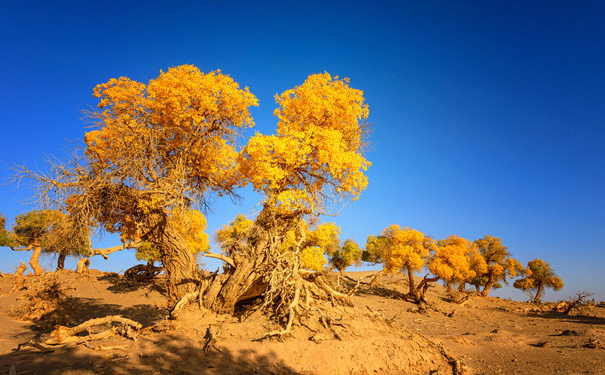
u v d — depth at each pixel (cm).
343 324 1357
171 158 1700
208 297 1522
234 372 957
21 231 3123
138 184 1543
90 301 2139
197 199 1695
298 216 1516
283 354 1117
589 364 1217
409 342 1312
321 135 1364
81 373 824
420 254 3447
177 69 1583
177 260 1711
